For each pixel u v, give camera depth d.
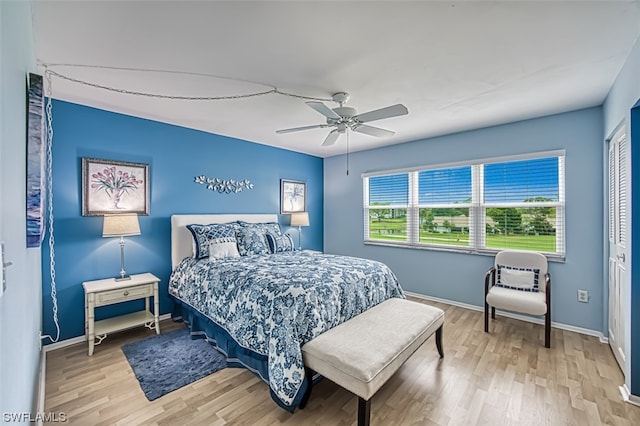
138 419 1.82
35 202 1.42
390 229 4.79
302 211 5.33
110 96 2.71
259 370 2.20
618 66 2.17
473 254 3.86
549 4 1.51
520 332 3.11
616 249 2.56
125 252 3.23
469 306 3.91
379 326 2.16
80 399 2.01
